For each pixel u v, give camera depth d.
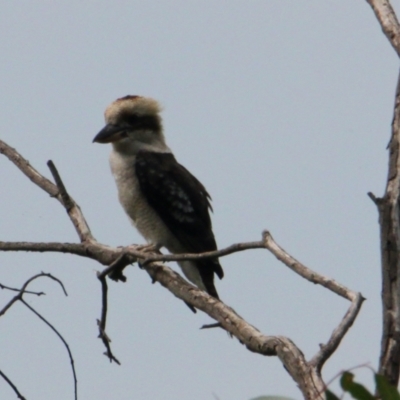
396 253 7.67
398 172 7.99
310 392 6.80
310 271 8.04
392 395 5.64
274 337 7.81
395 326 7.48
